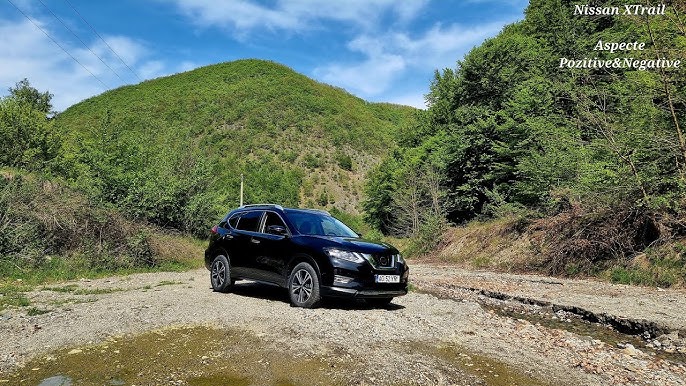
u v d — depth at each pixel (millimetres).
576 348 5941
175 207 22859
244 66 158000
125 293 8781
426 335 5977
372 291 7336
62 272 12039
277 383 3990
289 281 7699
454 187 32812
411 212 34656
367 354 4918
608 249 14586
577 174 17406
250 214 9219
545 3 35656
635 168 14422
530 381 4426
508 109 27172
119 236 15117
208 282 11258
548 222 17953
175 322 6020
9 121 28625
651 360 5688
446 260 22719
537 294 11047
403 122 53062
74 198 15461
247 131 112312
